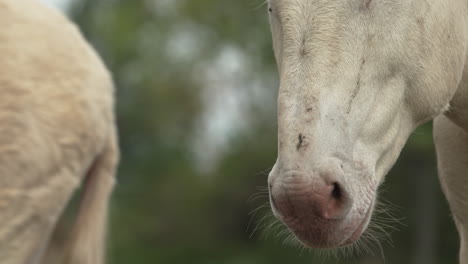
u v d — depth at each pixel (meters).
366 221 4.86
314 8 4.85
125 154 32.91
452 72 5.29
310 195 4.52
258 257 27.70
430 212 26.25
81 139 5.88
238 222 29.62
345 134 4.77
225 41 31.50
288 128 4.68
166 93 32.34
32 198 5.71
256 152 29.25
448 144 6.38
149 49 32.69
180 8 32.19
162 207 30.64
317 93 4.73
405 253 26.61
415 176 26.45
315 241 4.70
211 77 32.22
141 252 29.06
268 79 30.88
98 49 34.91
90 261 6.13
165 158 32.28
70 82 5.87
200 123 32.66
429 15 5.09
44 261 6.14
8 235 5.64
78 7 35.91
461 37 5.36
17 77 5.68
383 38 4.92
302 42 4.82
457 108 5.88
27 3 5.97
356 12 4.86
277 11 5.00
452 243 26.77
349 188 4.68
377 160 5.00
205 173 31.17
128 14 33.03
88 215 6.17
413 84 5.09
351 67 4.82
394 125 5.07
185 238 29.73
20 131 5.64
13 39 5.75
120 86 33.31
